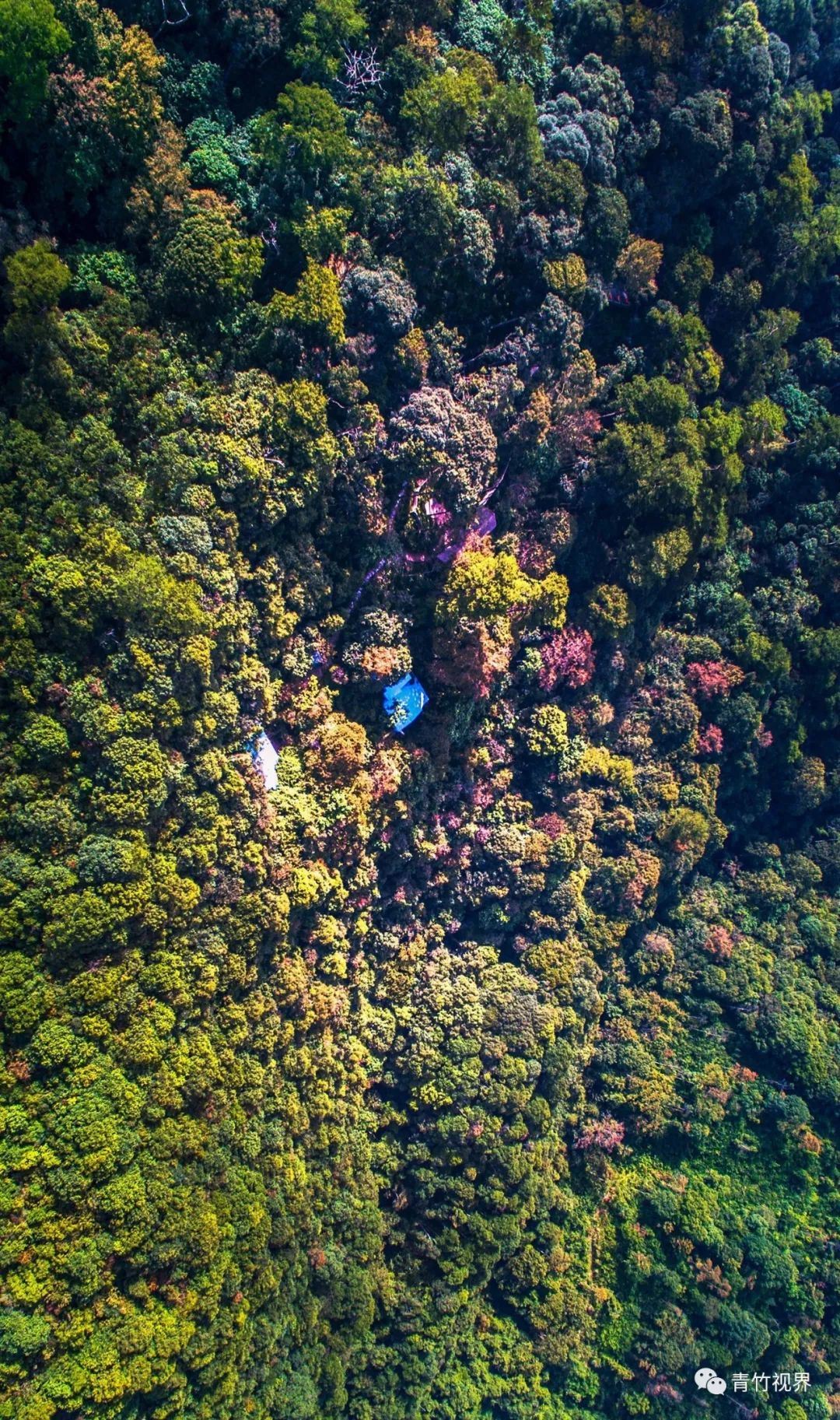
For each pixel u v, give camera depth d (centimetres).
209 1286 3494
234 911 3756
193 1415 3491
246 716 3856
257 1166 3888
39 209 3216
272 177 3494
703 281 4806
